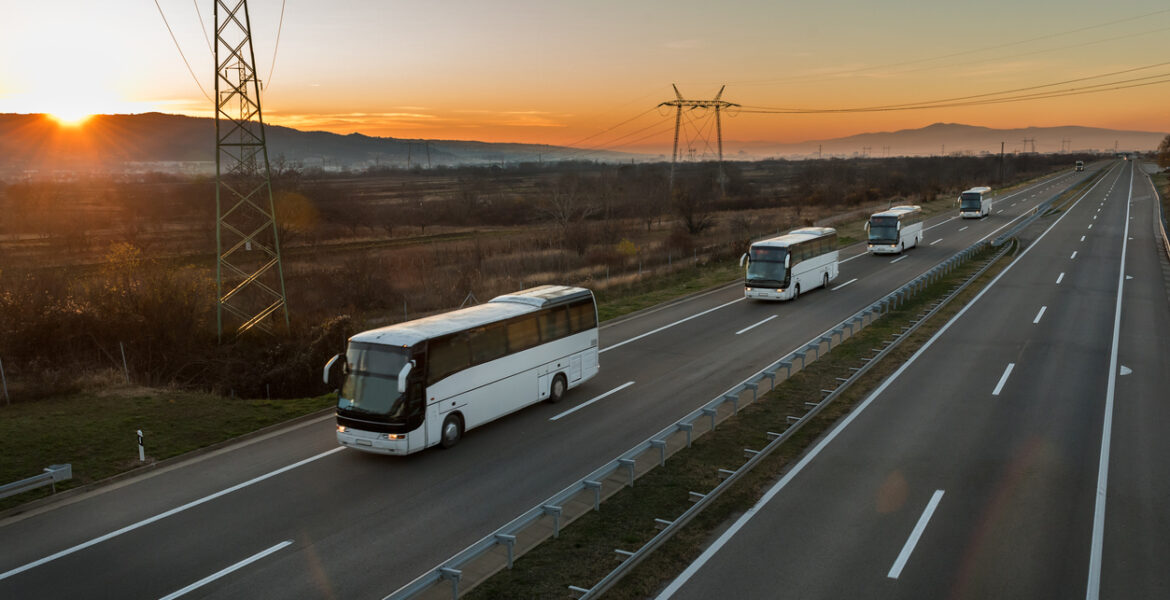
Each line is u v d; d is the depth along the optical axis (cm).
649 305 3866
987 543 1281
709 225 7862
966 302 3628
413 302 4303
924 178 14825
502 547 1312
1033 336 2883
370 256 5912
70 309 2912
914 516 1393
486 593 1148
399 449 1711
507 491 1580
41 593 1184
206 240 6944
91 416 2047
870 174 15425
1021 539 1295
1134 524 1351
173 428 1981
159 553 1317
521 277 4878
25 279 3116
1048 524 1353
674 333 3181
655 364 2673
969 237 6375
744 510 1435
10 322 2756
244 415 2117
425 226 9831
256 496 1575
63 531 1410
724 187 12662
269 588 1193
